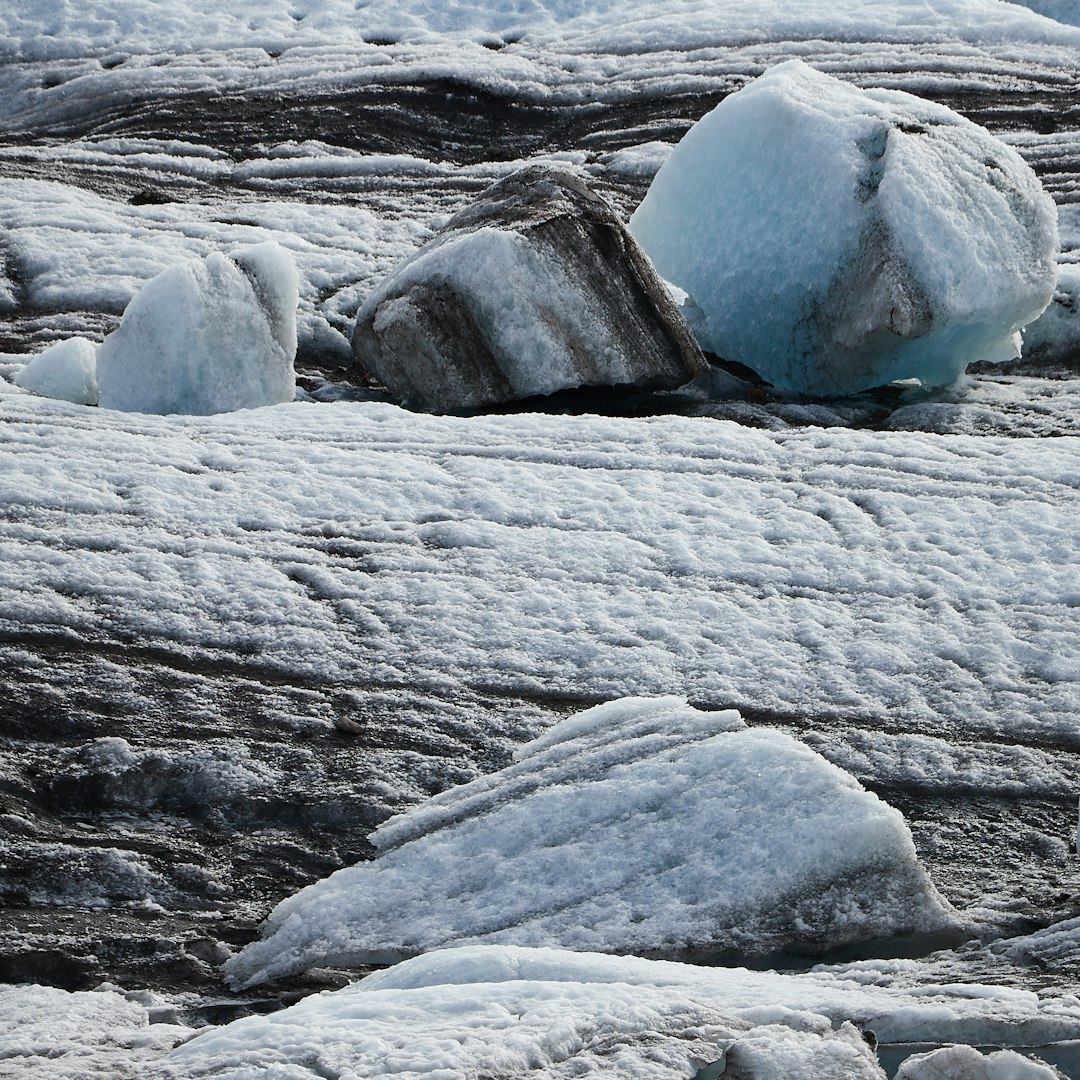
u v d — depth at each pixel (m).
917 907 16.03
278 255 32.78
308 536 25.59
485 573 24.62
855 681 22.08
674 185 36.00
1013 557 25.70
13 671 20.77
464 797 17.91
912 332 31.69
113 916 16.34
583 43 65.56
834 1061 11.15
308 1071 10.74
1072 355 37.75
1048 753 20.50
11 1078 11.27
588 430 30.80
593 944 15.45
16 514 25.36
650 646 22.73
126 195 48.78
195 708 20.41
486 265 31.89
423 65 62.06
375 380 35.81
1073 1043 12.48
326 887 16.61
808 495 27.92
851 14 65.38
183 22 69.06
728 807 16.88
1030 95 56.16
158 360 31.59
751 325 34.88
